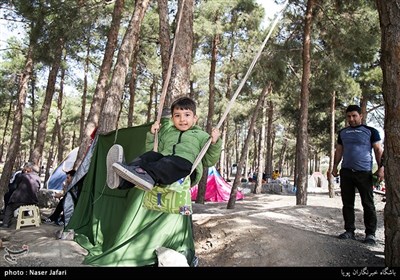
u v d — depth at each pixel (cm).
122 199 625
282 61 1401
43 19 1384
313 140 3388
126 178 267
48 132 4972
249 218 646
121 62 948
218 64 2431
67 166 1244
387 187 413
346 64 1429
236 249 523
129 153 641
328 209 924
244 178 3369
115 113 912
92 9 1366
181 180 312
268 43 1439
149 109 2502
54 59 1592
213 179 1845
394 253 399
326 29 1400
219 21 1847
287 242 520
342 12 1355
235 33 2127
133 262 490
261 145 2478
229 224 620
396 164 405
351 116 557
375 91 1930
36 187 902
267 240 528
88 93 3238
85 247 597
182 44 706
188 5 718
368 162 548
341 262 459
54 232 734
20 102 1666
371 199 550
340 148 585
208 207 1426
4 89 2628
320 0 1384
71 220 690
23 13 1412
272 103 3153
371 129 552
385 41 421
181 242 493
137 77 2536
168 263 441
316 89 1766
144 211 551
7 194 915
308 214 845
